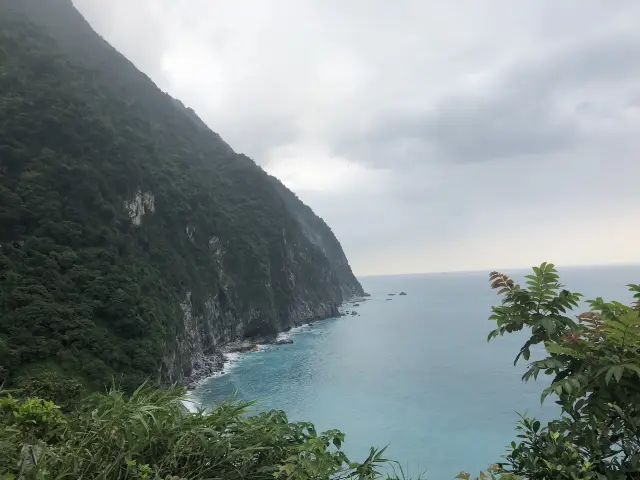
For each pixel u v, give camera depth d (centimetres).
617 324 276
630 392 279
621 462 314
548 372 323
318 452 336
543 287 354
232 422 384
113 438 327
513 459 358
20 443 326
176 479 301
